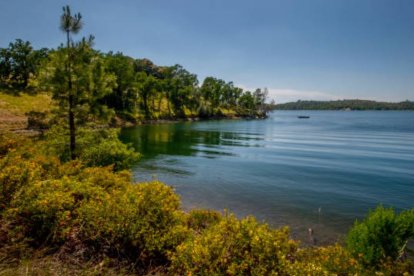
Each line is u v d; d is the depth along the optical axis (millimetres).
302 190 17797
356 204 15188
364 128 78812
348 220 12578
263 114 142000
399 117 157375
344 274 5262
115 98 71688
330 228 11508
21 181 5383
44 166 8359
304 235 10648
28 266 3967
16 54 60344
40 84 12766
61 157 13195
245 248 4273
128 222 4859
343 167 25891
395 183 20109
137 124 69812
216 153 32625
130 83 72000
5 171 5449
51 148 12875
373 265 6109
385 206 15055
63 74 12586
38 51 63469
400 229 6496
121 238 4934
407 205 15352
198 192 16609
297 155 32594
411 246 8727
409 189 18500
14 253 4242
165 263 4840
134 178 19500
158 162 26078
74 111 13078
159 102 89250
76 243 4840
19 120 43219
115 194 5941
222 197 15734
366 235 6688
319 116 174250
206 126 74375
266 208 14047
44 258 4281
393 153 34844
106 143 14773
